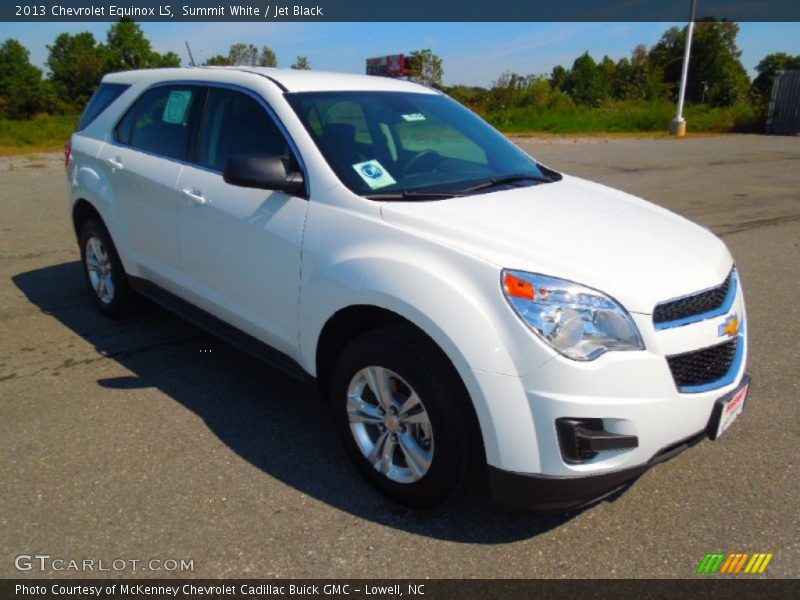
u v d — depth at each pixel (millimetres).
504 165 3834
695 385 2605
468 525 2793
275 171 3135
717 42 54812
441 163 3578
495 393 2436
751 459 3264
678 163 14461
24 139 21359
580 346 2414
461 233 2732
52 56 65062
